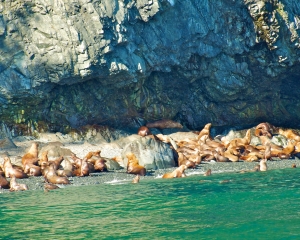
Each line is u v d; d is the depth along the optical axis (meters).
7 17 121.00
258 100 157.88
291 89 161.00
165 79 144.38
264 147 130.12
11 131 126.75
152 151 112.62
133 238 56.03
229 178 94.56
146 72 134.25
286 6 141.00
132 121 143.50
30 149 110.06
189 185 87.19
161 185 88.19
